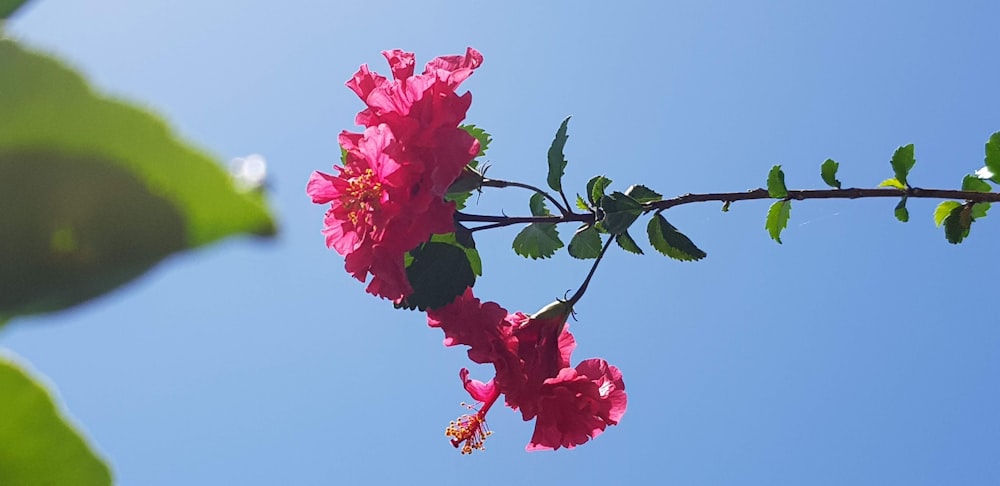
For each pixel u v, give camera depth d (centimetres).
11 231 19
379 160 102
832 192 112
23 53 21
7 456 32
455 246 108
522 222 110
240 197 19
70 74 21
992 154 111
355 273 106
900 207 113
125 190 19
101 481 33
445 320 108
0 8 23
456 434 108
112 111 20
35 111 20
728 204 113
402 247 103
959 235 114
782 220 114
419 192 102
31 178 20
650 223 112
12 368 32
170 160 20
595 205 112
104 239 19
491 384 110
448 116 102
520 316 110
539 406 107
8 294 19
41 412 33
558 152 111
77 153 20
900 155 112
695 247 111
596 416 109
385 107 103
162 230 19
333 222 106
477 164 111
